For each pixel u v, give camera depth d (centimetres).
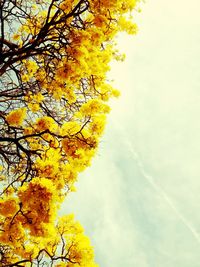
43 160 463
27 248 525
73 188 533
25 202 401
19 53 606
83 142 471
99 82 667
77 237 513
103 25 562
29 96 652
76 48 534
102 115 508
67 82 545
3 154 659
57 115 766
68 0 587
